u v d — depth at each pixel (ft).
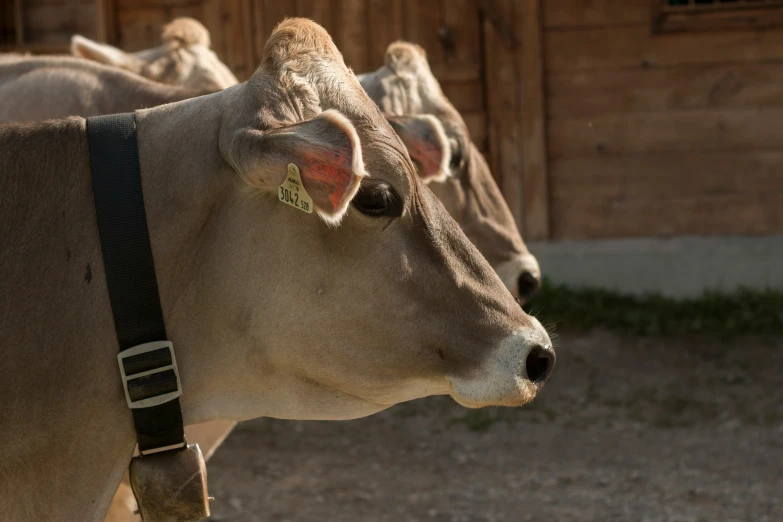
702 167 27.86
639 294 27.89
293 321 7.05
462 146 13.48
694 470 18.19
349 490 17.53
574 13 27.78
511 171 28.35
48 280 6.79
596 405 21.76
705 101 27.63
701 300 26.99
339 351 7.11
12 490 6.83
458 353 7.13
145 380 6.85
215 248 7.07
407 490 17.52
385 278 6.98
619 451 19.27
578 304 26.86
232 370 7.23
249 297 7.06
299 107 6.84
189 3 28.78
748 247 27.37
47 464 6.87
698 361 23.97
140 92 11.53
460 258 7.23
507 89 28.09
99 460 6.98
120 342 6.84
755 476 17.84
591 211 28.40
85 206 6.94
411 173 6.99
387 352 7.11
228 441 20.30
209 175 7.00
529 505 16.69
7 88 11.75
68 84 11.60
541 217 28.35
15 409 6.70
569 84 28.12
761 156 27.58
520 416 21.36
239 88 7.18
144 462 6.98
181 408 7.23
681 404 21.59
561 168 28.40
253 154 6.45
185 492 6.98
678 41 27.50
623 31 27.71
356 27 28.35
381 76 13.37
